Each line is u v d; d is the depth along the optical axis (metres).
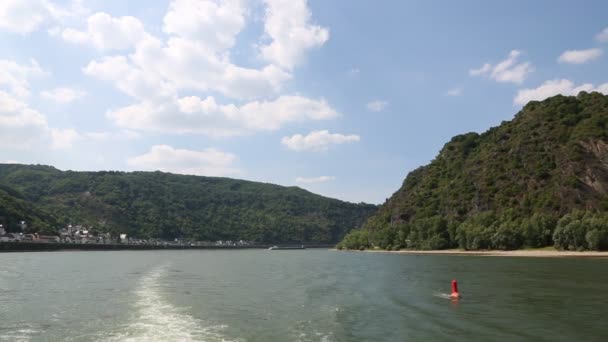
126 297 46.09
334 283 61.84
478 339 26.53
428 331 28.81
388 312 36.03
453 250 188.38
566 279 60.44
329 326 30.73
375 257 159.50
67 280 65.62
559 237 141.62
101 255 190.12
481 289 50.59
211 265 115.38
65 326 30.98
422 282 60.12
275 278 71.75
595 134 183.50
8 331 29.44
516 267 85.50
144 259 148.25
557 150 192.00
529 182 190.25
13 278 68.62
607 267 81.81
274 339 27.08
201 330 29.69
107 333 28.86
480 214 186.25
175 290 53.25
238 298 45.97
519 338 26.70
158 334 28.53
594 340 26.14
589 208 161.38
